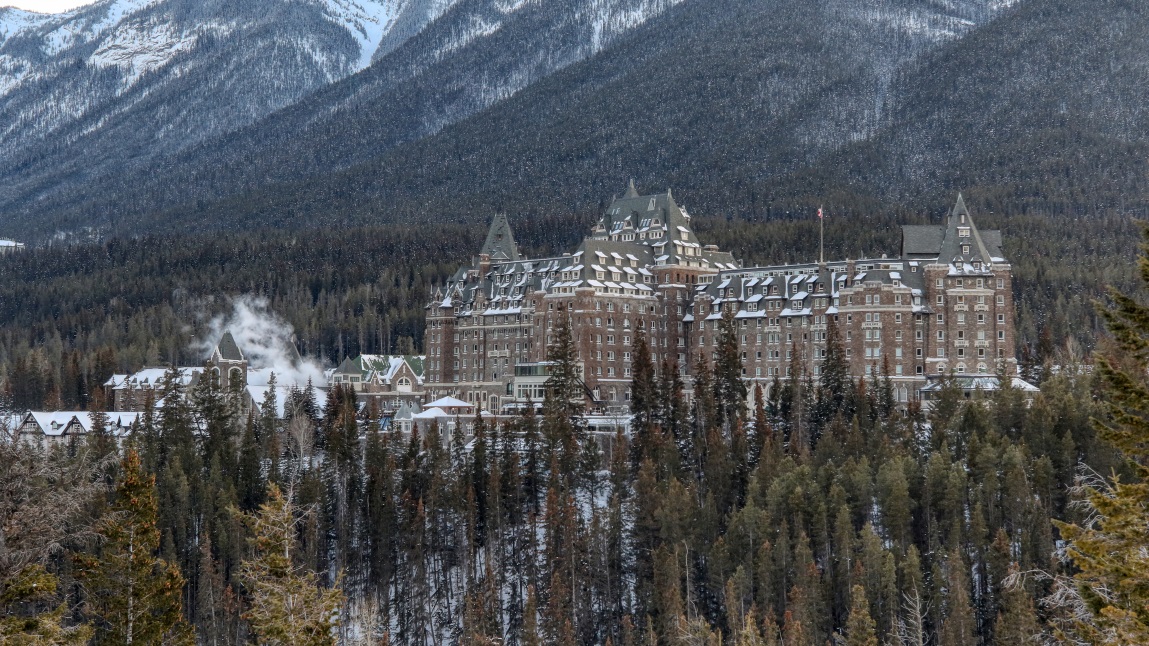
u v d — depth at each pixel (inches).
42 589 3789.4
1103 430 3223.4
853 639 7554.1
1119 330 3208.7
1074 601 3459.6
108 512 5157.5
